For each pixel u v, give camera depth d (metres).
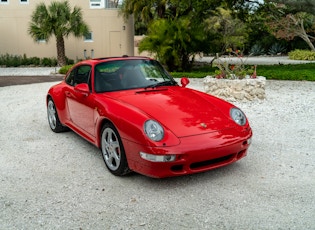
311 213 3.45
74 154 5.43
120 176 4.51
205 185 4.17
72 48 25.56
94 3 26.25
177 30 18.17
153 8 26.36
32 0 24.88
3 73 19.81
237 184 4.18
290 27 23.25
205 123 4.24
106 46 25.98
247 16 22.30
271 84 13.13
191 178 4.39
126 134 4.10
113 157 4.49
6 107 9.48
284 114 7.90
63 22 21.25
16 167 4.93
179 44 18.16
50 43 25.48
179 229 3.24
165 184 4.23
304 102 9.30
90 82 5.19
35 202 3.84
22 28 25.27
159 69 5.63
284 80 14.41
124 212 3.58
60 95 6.09
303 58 29.75
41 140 6.22
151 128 3.95
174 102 4.61
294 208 3.56
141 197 3.90
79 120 5.49
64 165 4.96
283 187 4.06
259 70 16.62
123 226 3.31
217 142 4.03
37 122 7.62
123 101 4.60
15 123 7.57
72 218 3.48
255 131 6.51
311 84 13.01
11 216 3.54
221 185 4.16
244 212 3.51
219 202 3.73
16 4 24.98
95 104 4.82
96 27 25.62
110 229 3.27
